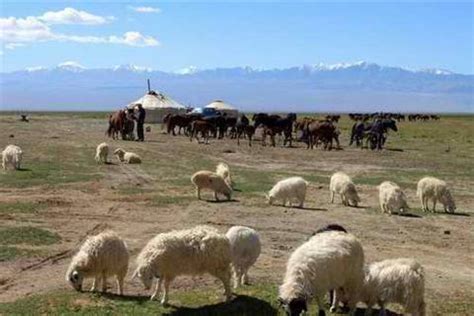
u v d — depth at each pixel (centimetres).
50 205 2455
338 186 2677
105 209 2422
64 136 5862
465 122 12100
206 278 1557
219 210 2453
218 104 8888
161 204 2545
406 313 1271
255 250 1511
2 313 1262
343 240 1270
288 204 2638
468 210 2664
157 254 1290
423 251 1936
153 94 8725
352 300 1296
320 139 5234
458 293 1505
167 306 1326
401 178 3559
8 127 7106
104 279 1409
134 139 5662
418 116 12988
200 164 3928
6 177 3114
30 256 1734
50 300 1329
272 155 4594
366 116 10538
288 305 1180
